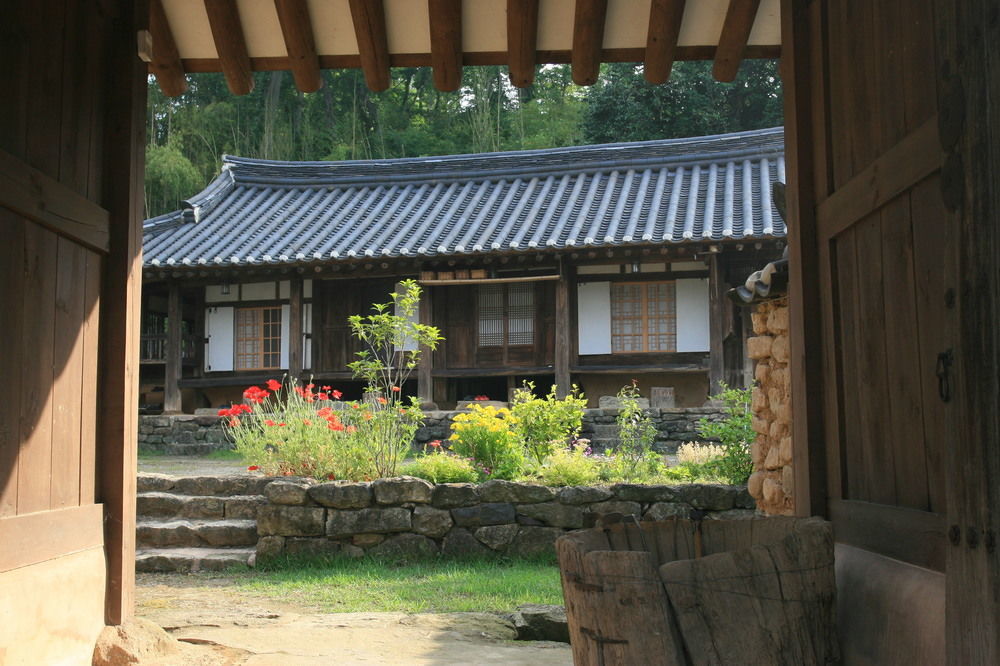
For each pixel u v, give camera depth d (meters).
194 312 17.73
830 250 3.37
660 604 2.51
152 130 30.39
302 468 7.52
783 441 5.01
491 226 14.98
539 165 17.19
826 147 3.41
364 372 8.53
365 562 6.63
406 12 4.39
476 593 5.47
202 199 17.48
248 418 13.88
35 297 3.15
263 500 7.15
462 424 7.79
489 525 6.69
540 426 8.30
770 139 16.33
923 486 2.59
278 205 17.78
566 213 15.07
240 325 16.23
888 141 2.83
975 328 1.96
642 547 2.97
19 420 3.04
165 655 3.74
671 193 15.42
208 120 31.25
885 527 2.83
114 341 3.74
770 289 4.77
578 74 4.68
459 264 14.87
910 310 2.66
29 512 3.11
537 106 33.50
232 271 15.28
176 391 15.63
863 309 3.06
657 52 4.47
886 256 2.84
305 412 7.92
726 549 3.04
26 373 3.09
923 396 2.57
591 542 2.83
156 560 6.62
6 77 2.95
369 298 15.84
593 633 2.54
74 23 3.47
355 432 7.62
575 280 14.89
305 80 4.70
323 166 18.45
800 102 3.62
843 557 3.13
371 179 18.20
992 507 1.89
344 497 6.73
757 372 5.50
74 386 3.47
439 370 15.22
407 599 5.35
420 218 16.06
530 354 15.21
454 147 32.66
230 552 6.79
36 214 3.10
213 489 7.48
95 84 3.67
